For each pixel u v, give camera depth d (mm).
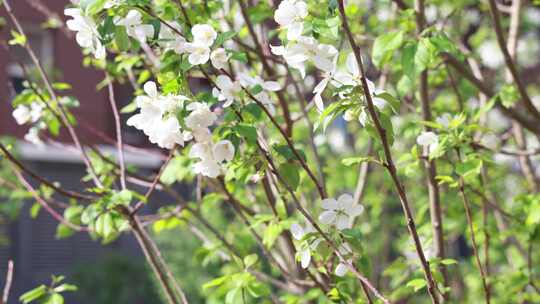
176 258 10867
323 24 2258
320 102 2252
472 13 5895
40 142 4266
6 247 13859
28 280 13969
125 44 2371
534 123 3846
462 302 5512
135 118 2281
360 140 7035
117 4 2338
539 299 4059
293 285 3971
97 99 13758
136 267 13539
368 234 7387
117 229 3189
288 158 2570
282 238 4020
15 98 3812
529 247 3904
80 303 13445
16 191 5301
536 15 5875
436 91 5457
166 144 2299
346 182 6805
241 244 4250
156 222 4215
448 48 3139
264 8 3875
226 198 3889
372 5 5078
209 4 3330
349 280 3799
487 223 4398
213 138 2443
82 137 3828
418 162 3545
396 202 6953
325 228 2471
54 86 3865
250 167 2703
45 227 14227
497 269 6113
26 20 13367
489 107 3660
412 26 3617
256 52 3574
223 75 2436
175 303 3404
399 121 5016
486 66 6008
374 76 4898
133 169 4094
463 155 3510
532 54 8773
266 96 2492
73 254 14680
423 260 2355
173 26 2617
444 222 4711
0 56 13078
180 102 2262
